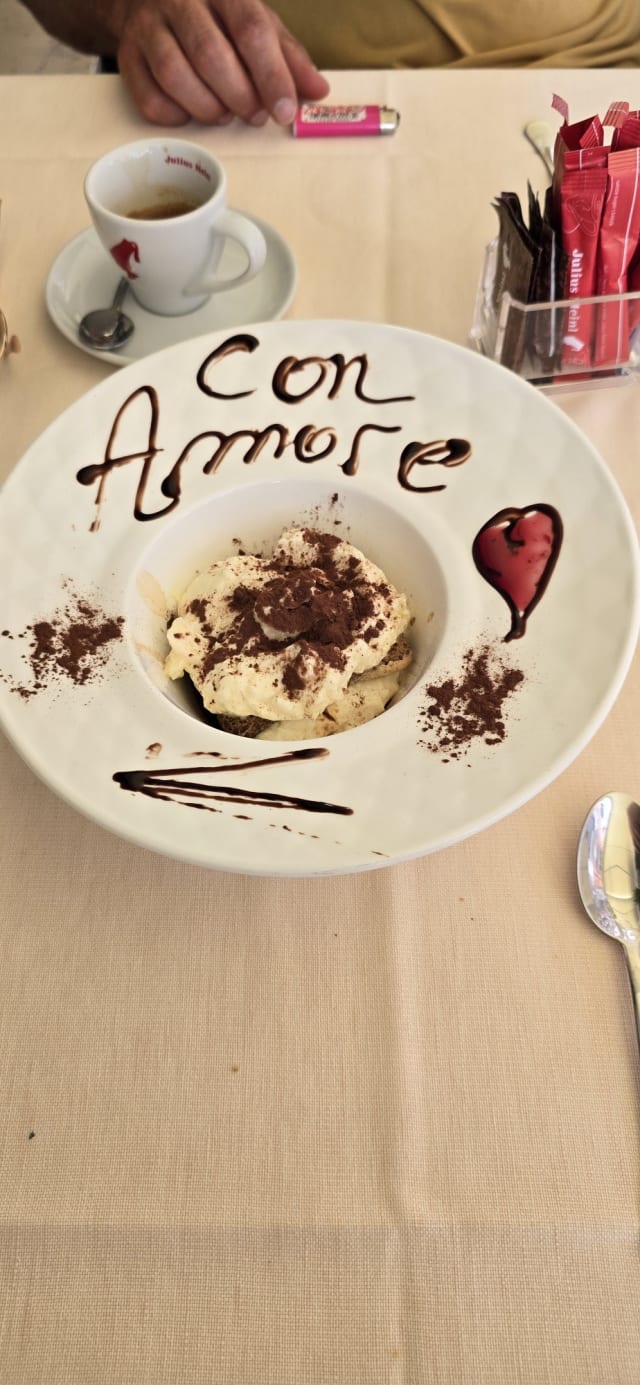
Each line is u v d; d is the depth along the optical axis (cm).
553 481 35
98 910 30
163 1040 28
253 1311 24
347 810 28
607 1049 27
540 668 31
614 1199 25
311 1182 25
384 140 52
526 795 28
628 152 35
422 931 29
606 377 42
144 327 46
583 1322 24
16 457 41
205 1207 25
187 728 31
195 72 51
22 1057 28
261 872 27
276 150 52
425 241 48
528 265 38
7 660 32
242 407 39
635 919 29
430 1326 24
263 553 39
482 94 54
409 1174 25
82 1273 25
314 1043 27
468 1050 27
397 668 35
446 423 38
